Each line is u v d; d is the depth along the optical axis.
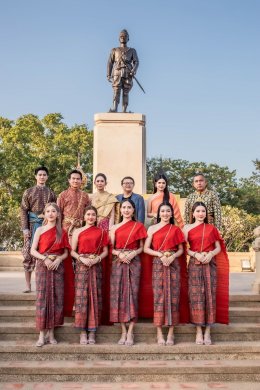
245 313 6.50
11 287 7.84
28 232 7.11
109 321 6.19
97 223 6.88
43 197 7.22
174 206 7.28
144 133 12.62
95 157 12.37
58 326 6.04
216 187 37.56
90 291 5.84
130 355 5.70
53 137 31.97
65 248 6.00
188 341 6.10
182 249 6.03
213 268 6.00
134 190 12.18
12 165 28.50
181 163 39.59
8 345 5.73
